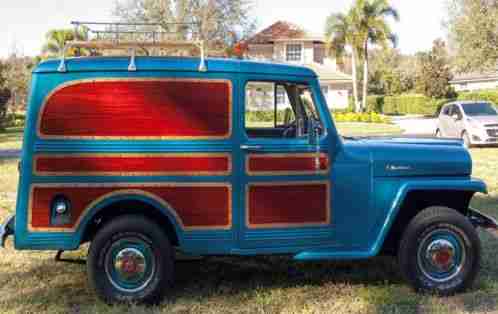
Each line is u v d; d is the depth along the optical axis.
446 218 5.36
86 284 5.81
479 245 5.41
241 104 5.18
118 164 5.05
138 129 5.07
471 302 5.23
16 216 5.02
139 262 5.09
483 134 19.56
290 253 5.31
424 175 5.46
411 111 54.69
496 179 12.23
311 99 5.36
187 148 5.11
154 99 5.09
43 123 5.03
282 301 5.27
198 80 5.14
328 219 5.33
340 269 6.29
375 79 71.94
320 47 49.59
